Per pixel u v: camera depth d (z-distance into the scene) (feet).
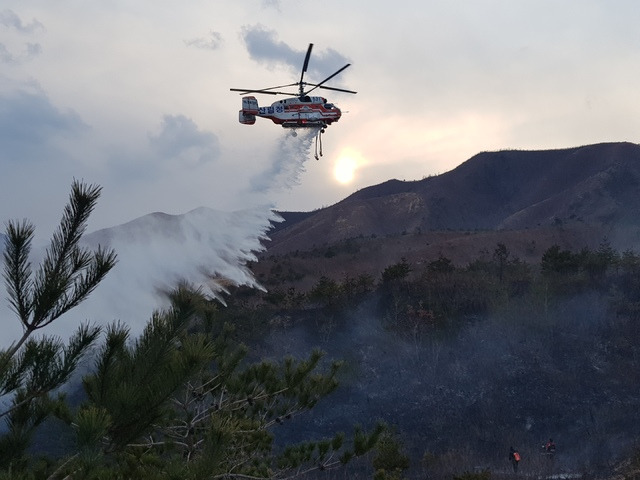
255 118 124.36
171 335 24.03
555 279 291.58
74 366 21.11
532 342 251.80
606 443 180.96
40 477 21.74
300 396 46.62
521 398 222.07
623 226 637.71
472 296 286.05
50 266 20.56
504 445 192.13
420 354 250.78
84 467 19.12
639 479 124.77
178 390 23.11
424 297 290.76
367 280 325.83
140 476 27.84
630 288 282.36
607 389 222.48
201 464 22.22
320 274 516.32
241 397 43.96
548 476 154.10
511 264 359.87
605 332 253.44
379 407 223.10
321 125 121.08
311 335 273.33
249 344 258.78
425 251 570.05
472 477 122.11
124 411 22.16
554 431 201.98
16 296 20.16
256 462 46.44
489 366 241.14
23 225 20.27
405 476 163.32
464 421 212.23
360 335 270.87
